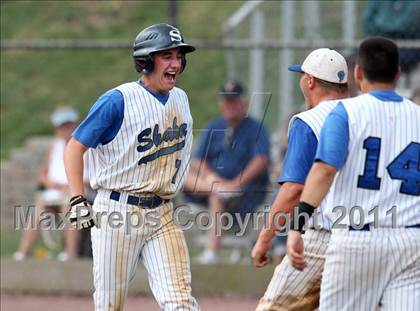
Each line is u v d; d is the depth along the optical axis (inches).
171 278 684.7
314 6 1333.7
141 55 685.9
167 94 698.8
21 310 1051.3
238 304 1086.4
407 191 601.0
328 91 694.5
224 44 1190.3
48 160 1264.8
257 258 676.7
